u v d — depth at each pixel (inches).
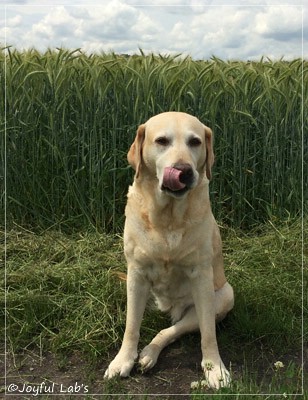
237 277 69.7
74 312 59.6
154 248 49.4
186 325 53.7
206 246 49.9
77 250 76.5
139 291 51.7
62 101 87.7
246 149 92.4
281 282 67.7
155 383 48.8
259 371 51.1
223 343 55.5
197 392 45.4
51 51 95.9
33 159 88.6
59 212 88.9
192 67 95.9
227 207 94.7
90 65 91.0
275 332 56.4
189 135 46.9
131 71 88.4
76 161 92.8
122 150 91.6
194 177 44.8
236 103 90.5
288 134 95.7
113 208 86.9
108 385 47.9
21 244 77.9
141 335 57.2
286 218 91.7
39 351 54.9
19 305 60.6
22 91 91.0
